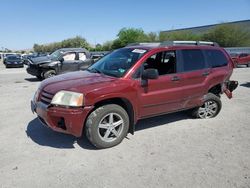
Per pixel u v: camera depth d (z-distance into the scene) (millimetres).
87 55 13336
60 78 4633
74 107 3861
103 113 4082
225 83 6113
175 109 5180
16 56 27984
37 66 12625
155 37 56906
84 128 4148
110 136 4332
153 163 3795
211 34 47062
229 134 5004
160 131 5113
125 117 4359
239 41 44906
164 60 5004
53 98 3926
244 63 24391
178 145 4441
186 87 5199
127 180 3342
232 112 6633
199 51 5590
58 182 3279
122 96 4234
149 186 3215
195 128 5320
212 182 3322
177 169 3633
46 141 4504
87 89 3967
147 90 4594
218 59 5973
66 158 3904
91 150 4184
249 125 5559
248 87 11109
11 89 9938
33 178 3357
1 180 3301
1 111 6438
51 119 3980
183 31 58094
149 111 4750
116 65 4812
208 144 4508
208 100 5820
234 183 3309
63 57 12820
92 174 3477
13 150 4141
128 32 58750
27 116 5992
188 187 3207
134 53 4883
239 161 3895
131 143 4492
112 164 3750
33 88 10219
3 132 4922
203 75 5508
